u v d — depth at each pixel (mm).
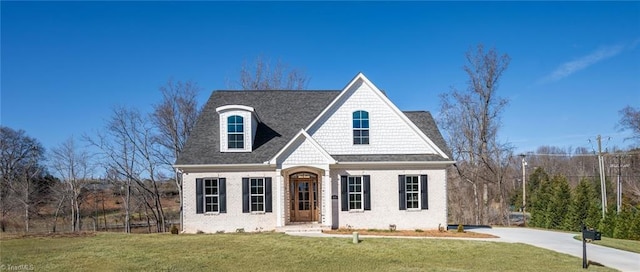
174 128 39312
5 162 46625
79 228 40312
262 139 22875
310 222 22453
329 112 22438
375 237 18750
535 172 65250
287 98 25656
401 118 22594
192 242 17219
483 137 40188
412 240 17984
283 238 17969
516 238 20297
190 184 21375
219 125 23000
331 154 22156
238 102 25156
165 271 12266
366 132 22469
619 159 41688
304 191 22797
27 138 48094
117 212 48344
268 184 21484
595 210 34250
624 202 44562
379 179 21859
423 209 21859
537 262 14023
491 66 39688
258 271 12359
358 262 13617
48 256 14539
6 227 40031
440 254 15078
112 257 14273
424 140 22438
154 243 17062
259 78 45750
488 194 41781
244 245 16438
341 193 21641
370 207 21703
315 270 12523
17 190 40656
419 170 22000
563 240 19938
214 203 21438
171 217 47406
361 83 22750
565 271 12773
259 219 21344
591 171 74750
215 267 12828
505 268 13047
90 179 40125
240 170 21531
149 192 39312
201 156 21609
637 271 13133
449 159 21812
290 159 20812
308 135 20953
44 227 41938
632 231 27672
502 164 40750
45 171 46062
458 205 41562
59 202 40031
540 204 39969
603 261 14688
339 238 18156
